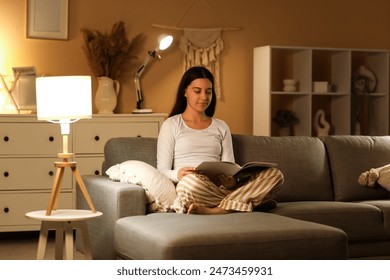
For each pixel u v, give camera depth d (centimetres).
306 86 633
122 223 336
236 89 643
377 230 397
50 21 586
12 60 578
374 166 454
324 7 669
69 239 339
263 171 378
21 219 533
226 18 639
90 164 547
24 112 571
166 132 400
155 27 616
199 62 630
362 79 655
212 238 293
